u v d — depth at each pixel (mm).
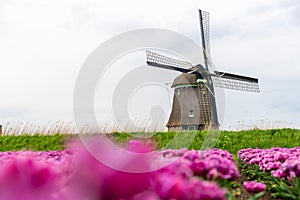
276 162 4500
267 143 12445
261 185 3258
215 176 2381
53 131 13375
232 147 12211
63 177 938
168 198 958
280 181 4477
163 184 964
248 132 14523
